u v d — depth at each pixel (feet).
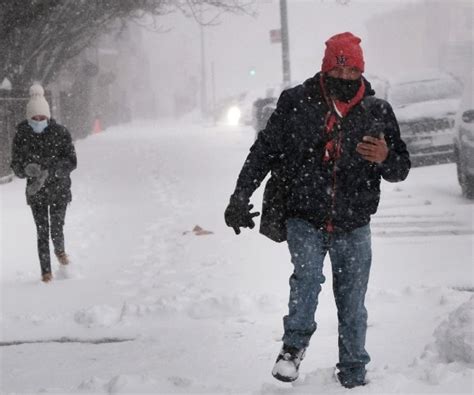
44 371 26.86
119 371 26.37
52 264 44.39
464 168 59.36
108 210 63.10
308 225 21.08
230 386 23.82
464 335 22.34
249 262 42.06
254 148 21.36
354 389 20.12
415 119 77.15
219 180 80.48
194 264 42.45
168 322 31.94
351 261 21.20
